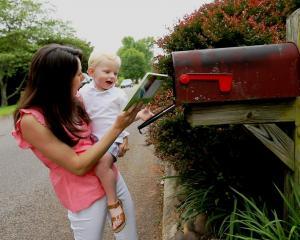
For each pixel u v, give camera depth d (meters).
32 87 1.97
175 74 2.12
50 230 4.02
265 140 2.39
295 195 2.25
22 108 1.97
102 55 2.63
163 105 3.63
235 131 3.34
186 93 2.12
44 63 1.93
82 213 2.14
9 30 22.23
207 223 2.90
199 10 4.26
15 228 4.14
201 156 3.50
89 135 2.20
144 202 4.50
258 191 3.10
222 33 3.54
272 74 2.14
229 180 3.19
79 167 2.00
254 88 2.13
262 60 2.14
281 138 2.38
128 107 1.97
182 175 3.61
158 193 4.74
